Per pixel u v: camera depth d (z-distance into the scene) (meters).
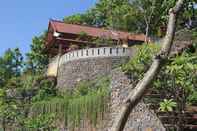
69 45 49.19
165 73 19.84
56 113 32.94
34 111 35.06
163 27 44.97
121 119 5.30
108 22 56.00
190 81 19.34
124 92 27.30
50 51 54.25
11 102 37.03
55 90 40.50
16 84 43.47
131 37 50.38
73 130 31.19
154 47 21.89
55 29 49.81
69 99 32.53
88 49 39.88
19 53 56.53
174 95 20.88
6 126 34.28
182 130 22.17
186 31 32.81
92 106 29.77
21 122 33.28
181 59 14.79
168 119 24.28
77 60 40.28
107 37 47.53
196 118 23.88
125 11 50.59
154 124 24.75
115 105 27.81
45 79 42.88
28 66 56.88
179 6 5.77
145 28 51.47
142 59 22.28
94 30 51.78
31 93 39.88
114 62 38.66
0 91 38.91
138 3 48.28
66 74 41.03
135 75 25.09
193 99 23.25
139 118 25.64
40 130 31.62
